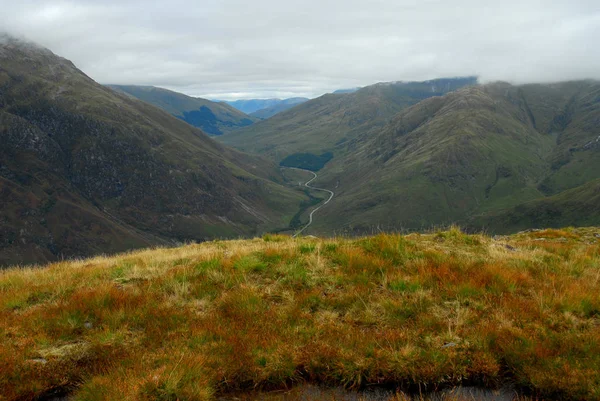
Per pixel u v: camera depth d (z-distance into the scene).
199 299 9.27
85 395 5.98
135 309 8.56
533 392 6.39
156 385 5.91
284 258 11.30
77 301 8.95
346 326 7.85
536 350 6.77
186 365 6.43
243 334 7.55
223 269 10.84
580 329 7.68
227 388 6.55
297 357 6.85
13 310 9.18
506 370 6.79
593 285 9.59
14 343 7.38
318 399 6.29
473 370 6.65
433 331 7.57
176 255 13.90
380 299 8.80
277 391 6.53
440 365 6.58
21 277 11.98
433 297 8.91
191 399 5.88
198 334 7.50
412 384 6.58
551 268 11.01
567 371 6.30
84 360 7.08
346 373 6.60
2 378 6.41
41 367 6.73
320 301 8.93
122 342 7.45
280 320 8.01
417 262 10.86
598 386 6.02
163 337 7.59
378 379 6.62
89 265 13.80
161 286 10.05
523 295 9.25
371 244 12.39
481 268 10.38
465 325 7.73
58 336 7.68
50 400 6.41
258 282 10.06
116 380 6.14
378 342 7.18
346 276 10.06
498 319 7.93
